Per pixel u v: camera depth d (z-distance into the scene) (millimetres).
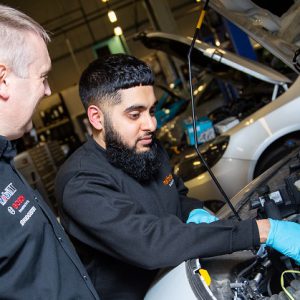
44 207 1045
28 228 926
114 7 10625
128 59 1189
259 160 2889
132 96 1135
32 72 943
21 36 917
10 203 920
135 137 1185
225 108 4102
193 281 997
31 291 905
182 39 3500
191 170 3014
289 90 2912
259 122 2877
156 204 1296
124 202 1090
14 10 958
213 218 1271
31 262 913
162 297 1034
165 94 6703
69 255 1049
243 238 1000
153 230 1026
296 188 1179
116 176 1215
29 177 5391
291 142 2809
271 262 1095
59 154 7027
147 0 8875
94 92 1166
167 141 5402
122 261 1211
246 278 1103
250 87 3889
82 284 1038
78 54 11086
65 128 11031
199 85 5762
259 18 2020
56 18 10734
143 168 1217
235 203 1512
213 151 2994
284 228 1009
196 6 10469
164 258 1006
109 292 1241
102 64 1176
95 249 1212
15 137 980
